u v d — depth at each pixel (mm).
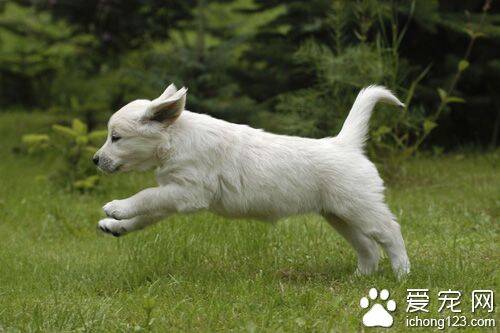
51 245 8625
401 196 10453
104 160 6652
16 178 12047
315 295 6250
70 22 14719
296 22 13117
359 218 6711
